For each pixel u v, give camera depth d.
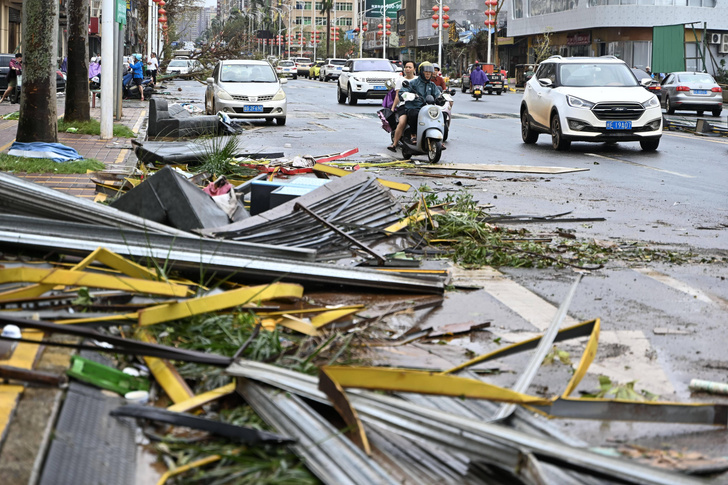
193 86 52.78
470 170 14.98
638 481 2.86
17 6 51.12
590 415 3.70
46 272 4.69
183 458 3.24
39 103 14.19
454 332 5.39
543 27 71.19
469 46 85.06
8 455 2.96
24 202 6.37
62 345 3.72
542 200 11.60
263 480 3.07
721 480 3.46
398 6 120.25
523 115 20.95
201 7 69.62
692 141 22.08
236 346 4.29
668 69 43.62
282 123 25.00
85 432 3.29
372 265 6.74
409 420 3.30
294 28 169.25
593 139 18.59
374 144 19.11
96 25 52.47
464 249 7.72
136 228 6.50
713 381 4.75
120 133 18.69
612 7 60.91
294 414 3.45
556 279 7.07
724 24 61.41
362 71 36.16
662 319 5.98
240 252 6.09
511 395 3.45
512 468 2.97
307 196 8.38
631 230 9.52
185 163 12.55
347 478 3.03
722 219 10.43
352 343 4.85
